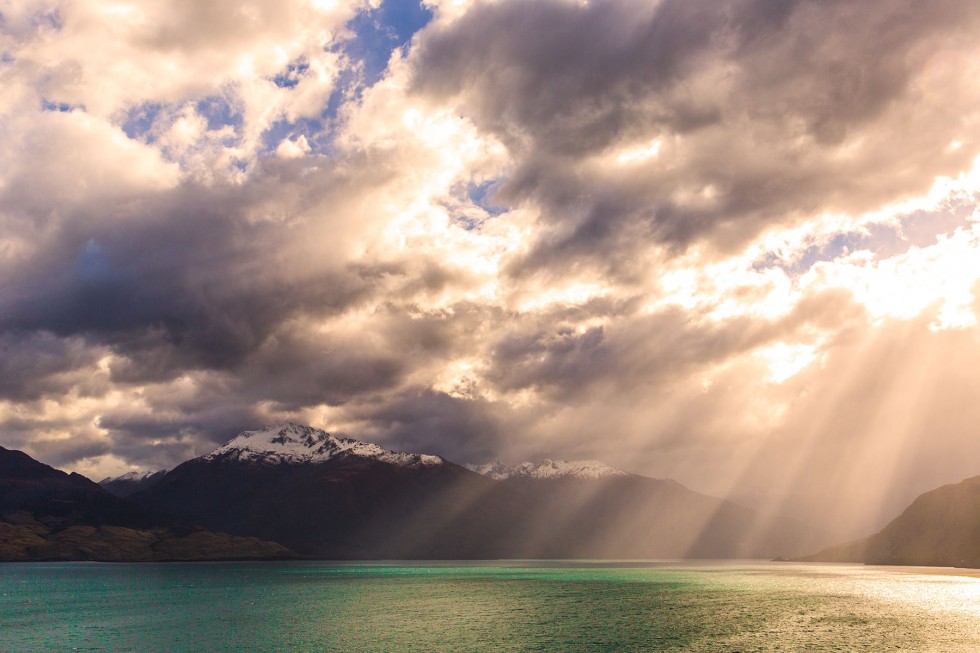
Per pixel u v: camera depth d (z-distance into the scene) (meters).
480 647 101.06
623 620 126.25
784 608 142.50
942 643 100.31
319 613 143.25
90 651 103.62
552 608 148.00
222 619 135.12
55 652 103.12
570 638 106.81
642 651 96.06
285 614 142.25
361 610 148.00
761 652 94.50
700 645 99.81
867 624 118.44
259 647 104.06
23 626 129.00
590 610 143.00
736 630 112.81
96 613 148.00
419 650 99.75
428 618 132.75
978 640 102.69
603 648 98.69
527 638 107.44
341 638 110.12
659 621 124.25
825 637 105.31
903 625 117.19
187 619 135.62
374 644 104.75
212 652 100.69
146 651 102.75
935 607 142.75
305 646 104.06
